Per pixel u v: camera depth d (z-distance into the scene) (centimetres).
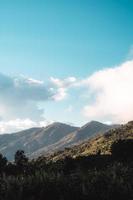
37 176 3656
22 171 6456
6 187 3266
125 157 7006
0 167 6619
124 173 3972
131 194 3009
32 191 3184
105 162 6700
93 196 3019
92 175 3888
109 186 3183
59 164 6894
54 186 3275
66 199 3012
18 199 2988
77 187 3228
